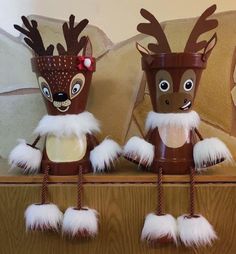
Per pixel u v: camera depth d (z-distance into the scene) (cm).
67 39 73
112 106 92
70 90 71
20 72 93
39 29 92
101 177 68
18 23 93
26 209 68
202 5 90
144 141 71
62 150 71
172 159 69
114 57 91
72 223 64
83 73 71
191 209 66
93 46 92
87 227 64
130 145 71
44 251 68
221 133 89
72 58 69
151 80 71
